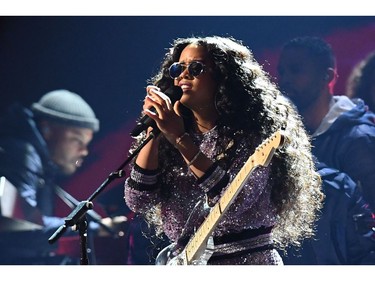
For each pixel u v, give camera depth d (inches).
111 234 441.1
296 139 234.8
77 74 485.1
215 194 215.0
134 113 481.4
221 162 221.8
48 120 485.1
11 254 464.4
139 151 227.1
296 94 454.0
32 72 493.7
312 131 445.1
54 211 478.6
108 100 483.2
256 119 225.9
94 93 484.4
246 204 214.7
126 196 235.3
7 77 494.3
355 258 409.1
